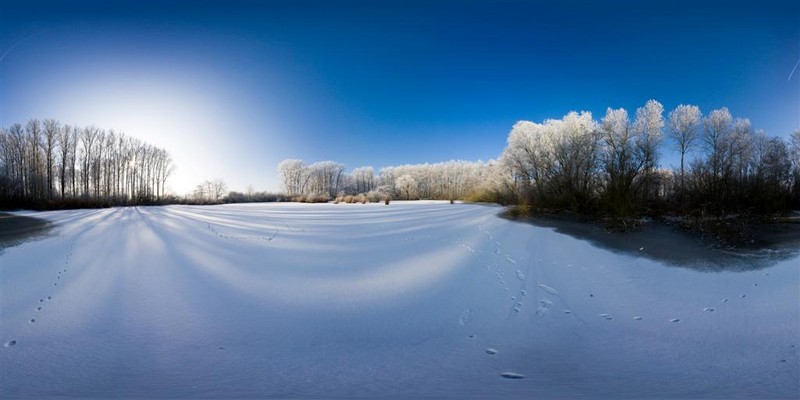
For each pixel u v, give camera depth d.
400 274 7.11
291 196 51.91
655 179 16.05
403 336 4.46
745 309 5.34
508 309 5.39
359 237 11.54
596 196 16.08
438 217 17.31
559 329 4.73
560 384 3.46
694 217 12.78
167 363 3.81
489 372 3.68
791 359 3.92
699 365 3.83
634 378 3.59
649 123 25.86
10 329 4.59
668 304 5.63
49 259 8.42
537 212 17.31
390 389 3.38
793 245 8.88
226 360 3.86
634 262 8.06
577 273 7.32
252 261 8.20
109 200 39.75
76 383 3.45
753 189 13.50
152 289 6.17
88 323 4.78
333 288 6.24
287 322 4.83
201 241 10.84
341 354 4.01
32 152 42.88
